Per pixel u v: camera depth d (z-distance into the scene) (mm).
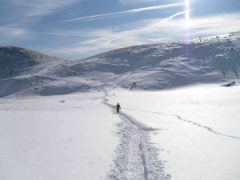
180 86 132750
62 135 24203
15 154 18219
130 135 24656
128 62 180250
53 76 163625
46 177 14320
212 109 43312
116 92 118125
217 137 23266
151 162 16906
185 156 18109
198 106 50531
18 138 22859
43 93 130625
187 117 35125
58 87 137250
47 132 25547
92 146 20422
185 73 147625
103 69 173125
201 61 164250
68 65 181000
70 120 33719
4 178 14047
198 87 124375
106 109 50188
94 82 147500
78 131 26172
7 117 36750
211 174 14953
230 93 78188
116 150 19438
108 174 14898
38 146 20281
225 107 45906
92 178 14336
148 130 27000
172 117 35781
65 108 59062
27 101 100750
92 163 16625
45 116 38000
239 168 15797
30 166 15945
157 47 198750
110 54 199000
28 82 154750
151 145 20891
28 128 27688
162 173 15102
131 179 14352
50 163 16500
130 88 131500
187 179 14312
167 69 154500
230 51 170750
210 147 20188
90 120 33750
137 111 44438
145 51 193500
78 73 168000
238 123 29594
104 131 26281
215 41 193375
